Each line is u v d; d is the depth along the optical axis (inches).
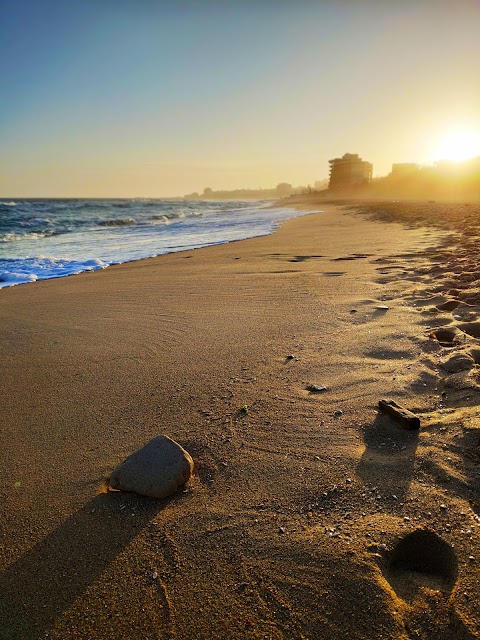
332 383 122.8
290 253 404.5
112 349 168.4
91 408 122.3
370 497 77.7
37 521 81.1
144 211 1716.3
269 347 156.5
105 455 100.0
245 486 85.0
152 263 397.1
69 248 544.4
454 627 54.4
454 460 83.7
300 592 61.7
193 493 84.7
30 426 115.0
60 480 92.5
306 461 90.1
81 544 74.8
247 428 104.5
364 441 94.4
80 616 62.5
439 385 114.6
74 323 207.9
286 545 69.6
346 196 3585.1
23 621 62.6
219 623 59.2
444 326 156.0
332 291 235.9
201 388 128.2
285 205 2407.7
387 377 122.2
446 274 250.2
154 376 140.0
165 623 60.2
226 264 361.7
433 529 68.7
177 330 185.8
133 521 78.8
